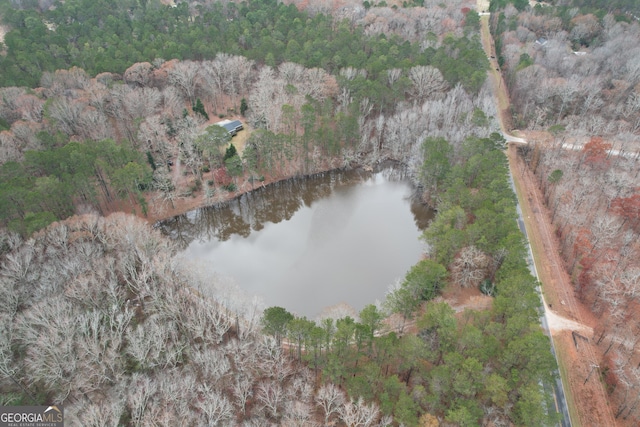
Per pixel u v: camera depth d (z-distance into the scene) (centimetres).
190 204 12725
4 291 8012
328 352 7388
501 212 10025
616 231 10375
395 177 14562
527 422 6188
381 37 18325
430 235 10131
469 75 15225
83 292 8238
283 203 13888
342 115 13525
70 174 10681
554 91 15062
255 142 13088
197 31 17325
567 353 8462
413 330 8569
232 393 7375
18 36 16400
